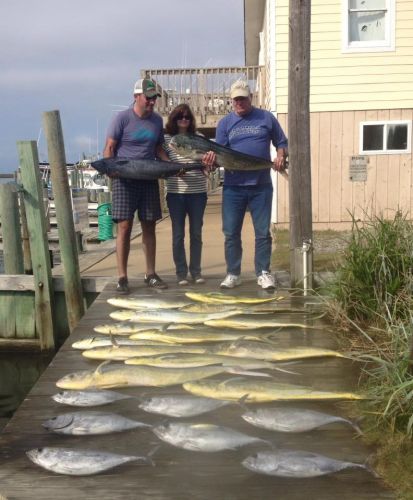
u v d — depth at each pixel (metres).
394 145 11.53
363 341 4.27
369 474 2.53
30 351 7.00
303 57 5.44
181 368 3.66
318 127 11.56
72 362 4.04
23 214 9.03
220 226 13.22
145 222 5.96
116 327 4.61
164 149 5.88
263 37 17.39
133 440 2.88
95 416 3.01
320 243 9.75
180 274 6.24
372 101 11.45
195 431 2.83
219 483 2.49
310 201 5.67
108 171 5.46
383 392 3.07
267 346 4.04
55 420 2.99
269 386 3.34
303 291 5.60
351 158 11.59
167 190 6.08
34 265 6.71
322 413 3.03
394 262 4.68
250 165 5.52
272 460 2.56
